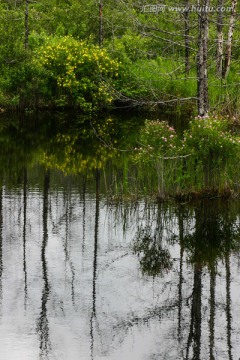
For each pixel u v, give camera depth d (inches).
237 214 446.9
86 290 320.8
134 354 262.2
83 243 390.9
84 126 847.1
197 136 475.5
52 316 291.1
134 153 668.1
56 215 442.9
